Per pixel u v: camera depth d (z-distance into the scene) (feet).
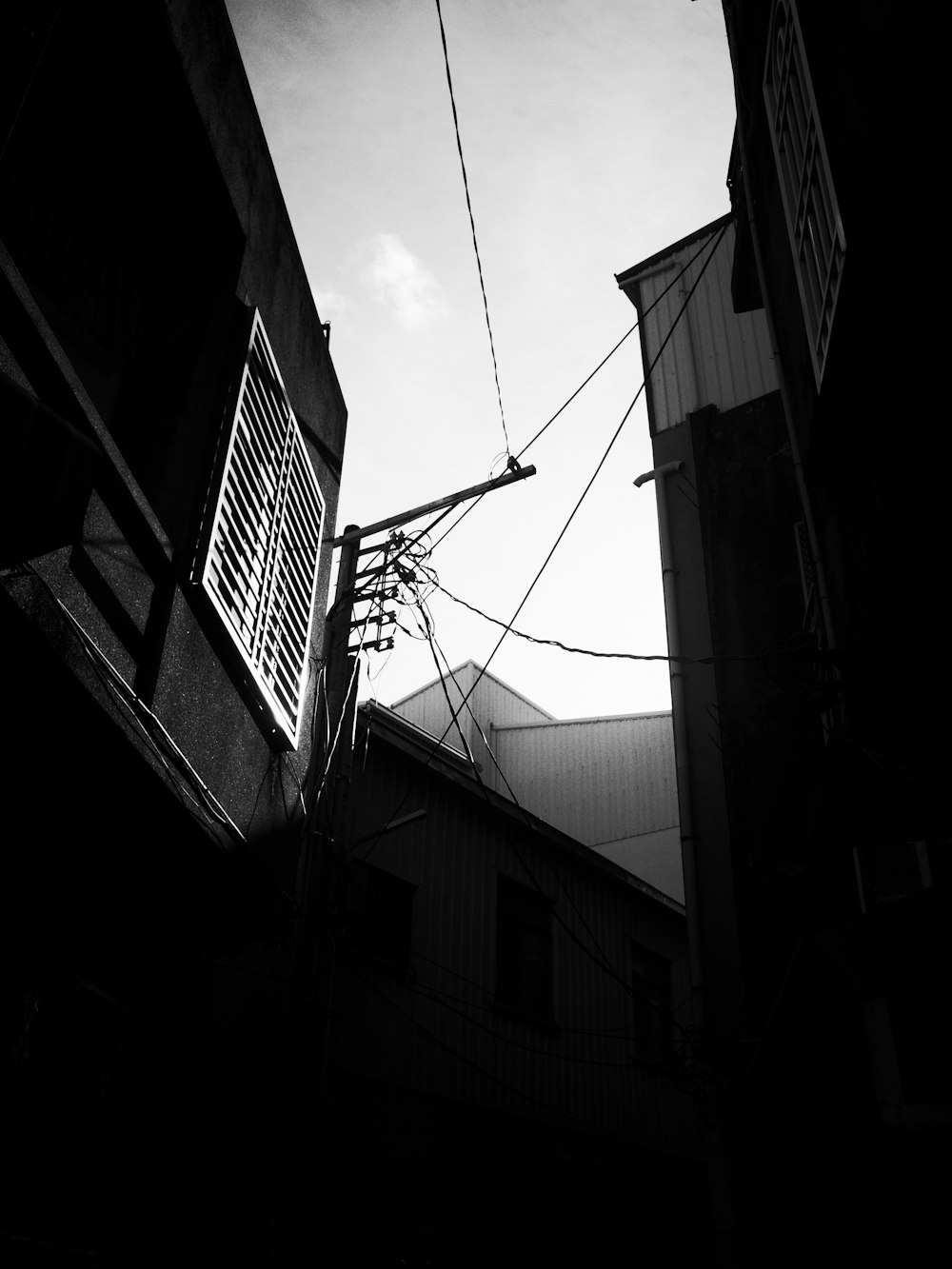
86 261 22.27
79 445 11.40
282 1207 27.14
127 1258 22.40
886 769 18.98
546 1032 52.70
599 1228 50.31
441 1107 44.14
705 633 48.55
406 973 44.86
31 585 14.53
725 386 55.16
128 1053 22.75
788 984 28.63
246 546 24.40
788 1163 35.14
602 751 80.69
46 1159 18.90
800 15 21.91
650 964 64.39
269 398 26.73
